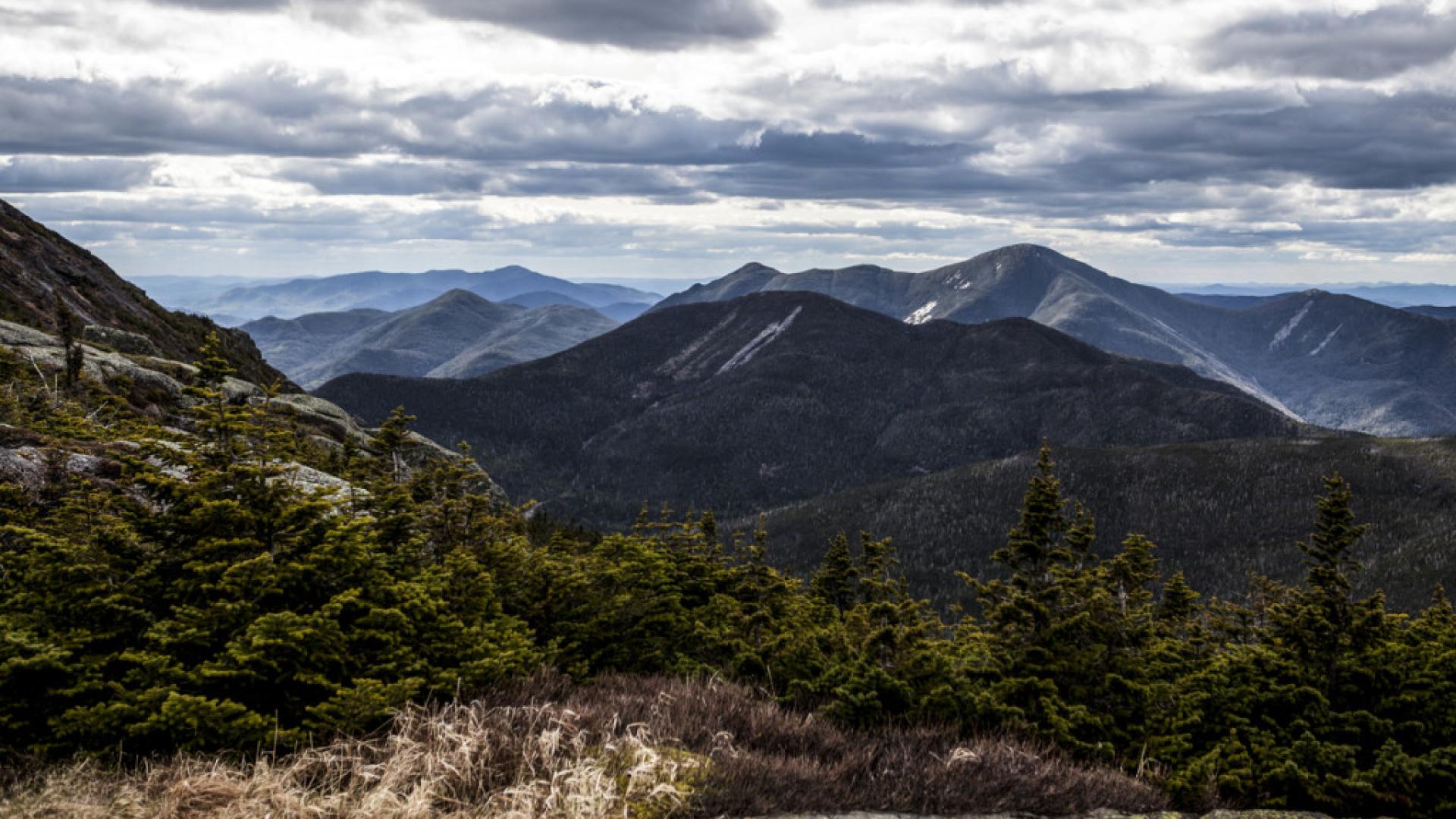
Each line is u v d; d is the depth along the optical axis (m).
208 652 6.80
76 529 8.15
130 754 6.09
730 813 6.09
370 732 6.70
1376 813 7.98
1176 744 9.30
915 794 6.71
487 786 6.20
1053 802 6.97
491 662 7.98
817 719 8.72
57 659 5.96
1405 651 10.62
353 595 7.07
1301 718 9.48
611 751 6.69
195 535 7.36
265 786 5.54
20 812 5.10
